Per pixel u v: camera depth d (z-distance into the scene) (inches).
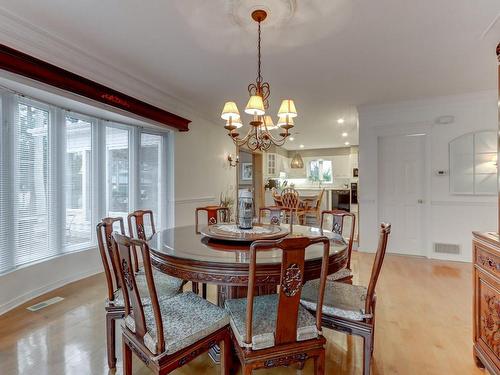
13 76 90.4
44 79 95.6
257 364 51.7
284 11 82.2
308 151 394.9
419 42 100.7
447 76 132.5
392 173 182.1
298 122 224.1
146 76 132.1
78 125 132.8
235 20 87.2
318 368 56.2
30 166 111.7
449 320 94.3
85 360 71.6
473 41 100.0
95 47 104.3
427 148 170.7
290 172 403.5
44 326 87.8
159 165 172.1
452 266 154.8
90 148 138.4
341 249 72.0
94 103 119.4
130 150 157.6
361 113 184.1
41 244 116.0
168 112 160.2
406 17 85.4
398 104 173.2
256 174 321.7
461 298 112.3
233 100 169.2
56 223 122.4
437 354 75.9
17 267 104.3
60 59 102.4
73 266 127.0
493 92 153.7
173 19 86.8
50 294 111.8
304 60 115.0
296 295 51.9
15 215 105.4
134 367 70.3
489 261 65.6
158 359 49.5
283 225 114.1
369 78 134.2
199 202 200.7
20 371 67.1
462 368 70.0
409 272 144.5
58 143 123.2
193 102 173.9
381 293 117.1
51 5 79.8
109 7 80.8
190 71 126.2
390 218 183.2
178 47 104.4
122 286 58.2
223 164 235.6
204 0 77.7
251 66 120.5
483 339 68.1
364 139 184.4
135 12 83.3
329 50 106.4
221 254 66.2
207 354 75.9
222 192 233.6
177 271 64.4
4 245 101.1
